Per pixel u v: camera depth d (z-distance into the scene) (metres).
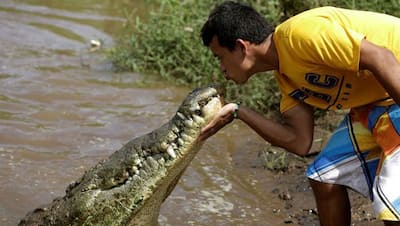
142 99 7.73
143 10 10.95
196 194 5.86
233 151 6.63
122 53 8.72
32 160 6.29
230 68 4.32
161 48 8.52
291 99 4.41
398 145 4.11
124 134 6.86
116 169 4.39
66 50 9.09
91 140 6.71
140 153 4.34
